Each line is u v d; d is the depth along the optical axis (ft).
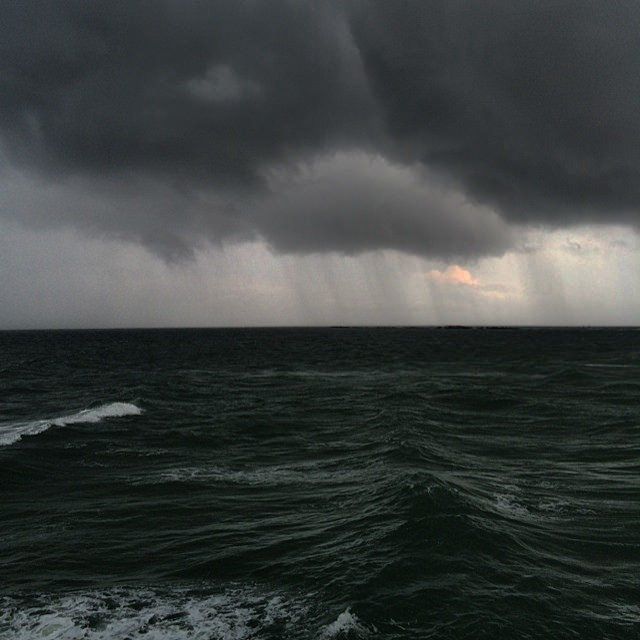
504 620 28.14
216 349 414.21
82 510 47.70
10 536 41.81
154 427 87.51
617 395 125.70
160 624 29.22
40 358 298.76
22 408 116.57
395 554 35.83
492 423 92.17
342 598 30.76
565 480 56.75
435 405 110.93
